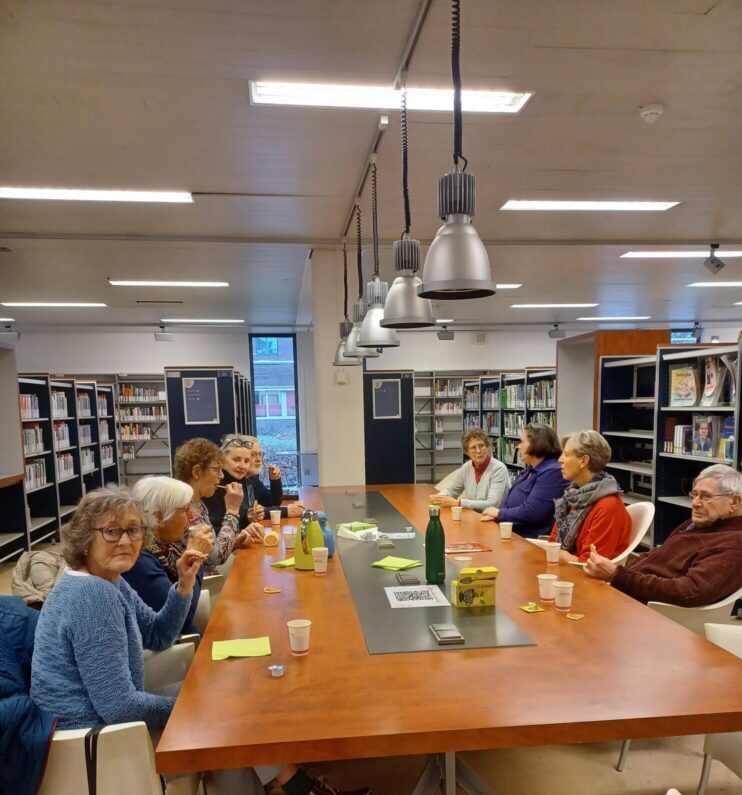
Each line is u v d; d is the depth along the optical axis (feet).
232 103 7.91
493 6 6.01
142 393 29.37
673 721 3.61
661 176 11.09
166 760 3.33
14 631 4.91
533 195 12.11
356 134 8.96
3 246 14.42
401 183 11.11
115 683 4.26
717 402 11.80
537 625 5.07
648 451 15.93
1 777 3.76
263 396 33.45
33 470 18.15
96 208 12.00
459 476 13.01
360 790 5.73
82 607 4.31
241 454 10.01
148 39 6.43
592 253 16.99
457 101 5.07
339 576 6.59
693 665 4.30
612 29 6.48
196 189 11.14
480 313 28.71
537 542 8.75
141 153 9.43
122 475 29.12
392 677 4.15
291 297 23.22
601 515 7.98
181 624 5.76
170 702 4.55
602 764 6.50
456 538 8.39
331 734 3.44
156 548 6.91
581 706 3.72
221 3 5.89
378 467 19.86
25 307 23.22
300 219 13.30
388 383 19.85
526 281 21.13
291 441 33.68
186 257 16.17
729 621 6.64
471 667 4.29
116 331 30.40
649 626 5.05
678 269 19.24
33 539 18.37
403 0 5.94
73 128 8.48
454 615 5.33
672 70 7.36
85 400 23.02
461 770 5.81
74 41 6.41
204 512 8.49
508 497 10.99
